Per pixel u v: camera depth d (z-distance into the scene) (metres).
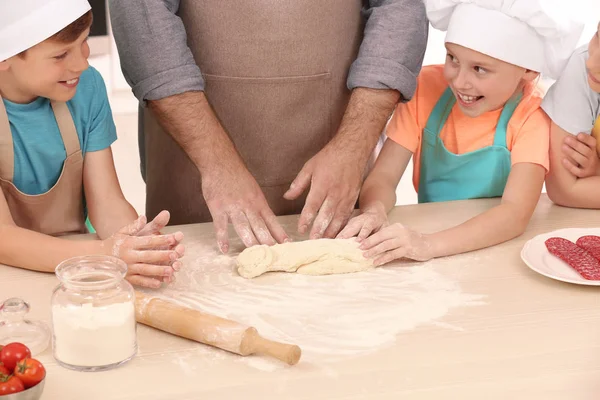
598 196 1.88
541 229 1.77
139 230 1.51
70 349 1.18
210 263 1.58
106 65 4.88
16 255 1.52
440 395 1.13
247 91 1.91
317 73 1.92
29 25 1.47
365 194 1.89
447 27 1.94
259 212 1.67
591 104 1.88
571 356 1.24
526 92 1.94
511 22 1.77
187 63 1.75
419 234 1.60
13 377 1.04
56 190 1.78
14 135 1.69
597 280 1.45
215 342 1.24
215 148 1.74
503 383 1.17
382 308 1.39
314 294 1.44
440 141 2.02
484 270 1.55
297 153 1.99
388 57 1.82
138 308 1.31
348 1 1.90
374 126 1.82
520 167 1.84
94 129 1.79
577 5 4.39
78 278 1.20
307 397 1.13
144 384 1.16
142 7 1.72
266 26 1.84
